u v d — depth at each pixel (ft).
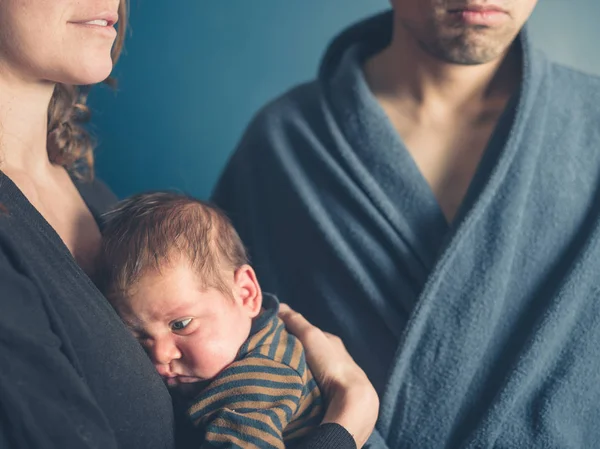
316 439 2.73
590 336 3.44
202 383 2.93
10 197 2.46
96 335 2.48
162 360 2.85
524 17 3.42
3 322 2.16
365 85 3.83
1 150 2.86
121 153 5.89
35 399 2.20
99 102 5.81
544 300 3.51
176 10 5.75
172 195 3.14
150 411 2.62
